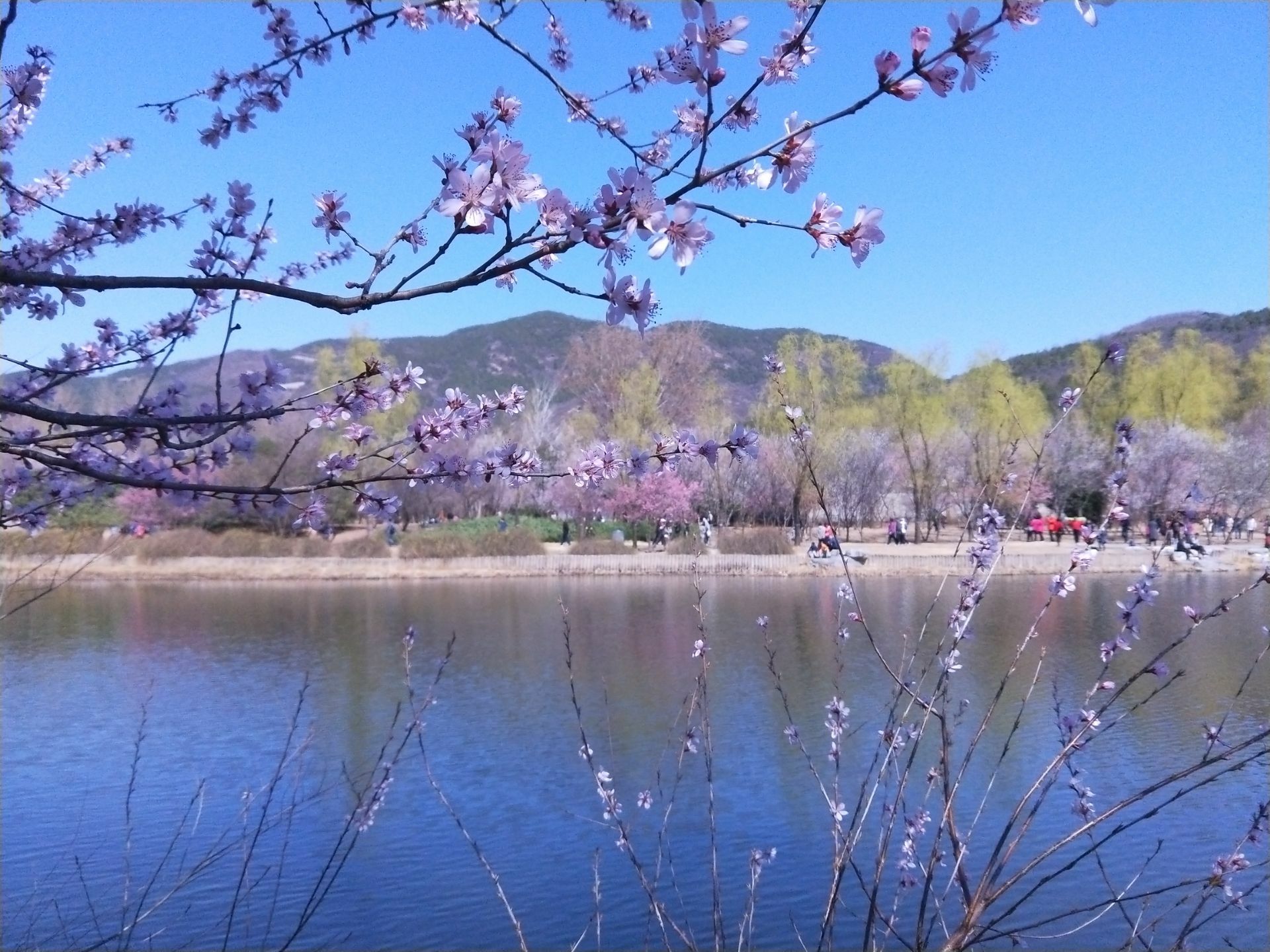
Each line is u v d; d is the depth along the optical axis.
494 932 7.02
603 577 32.16
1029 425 37.44
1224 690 10.66
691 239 2.14
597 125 2.84
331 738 12.39
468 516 43.06
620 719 12.88
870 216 2.17
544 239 2.28
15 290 3.91
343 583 31.20
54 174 4.73
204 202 4.06
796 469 32.78
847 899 7.30
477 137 2.43
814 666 15.18
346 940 6.81
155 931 6.91
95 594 28.56
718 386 52.22
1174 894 6.90
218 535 32.84
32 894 7.57
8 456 3.42
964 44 1.99
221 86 3.59
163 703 14.57
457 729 12.62
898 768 4.56
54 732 12.80
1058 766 3.41
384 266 2.61
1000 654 13.11
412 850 8.49
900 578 30.02
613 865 8.10
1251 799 8.23
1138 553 25.02
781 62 2.19
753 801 9.36
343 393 3.48
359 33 3.05
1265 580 3.32
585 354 51.88
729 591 27.52
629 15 3.10
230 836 8.91
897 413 44.44
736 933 6.86
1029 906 7.00
